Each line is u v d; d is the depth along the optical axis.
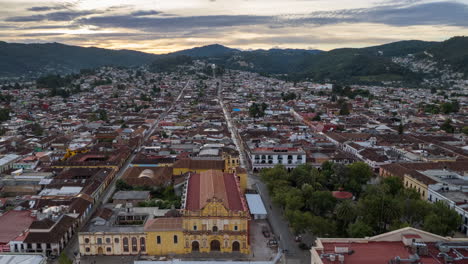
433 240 99.81
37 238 138.38
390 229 140.38
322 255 92.50
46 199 176.12
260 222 168.88
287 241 150.88
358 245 99.00
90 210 178.12
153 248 140.25
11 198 187.25
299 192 172.75
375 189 171.00
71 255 139.75
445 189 175.00
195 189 162.38
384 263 89.81
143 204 173.12
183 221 139.50
